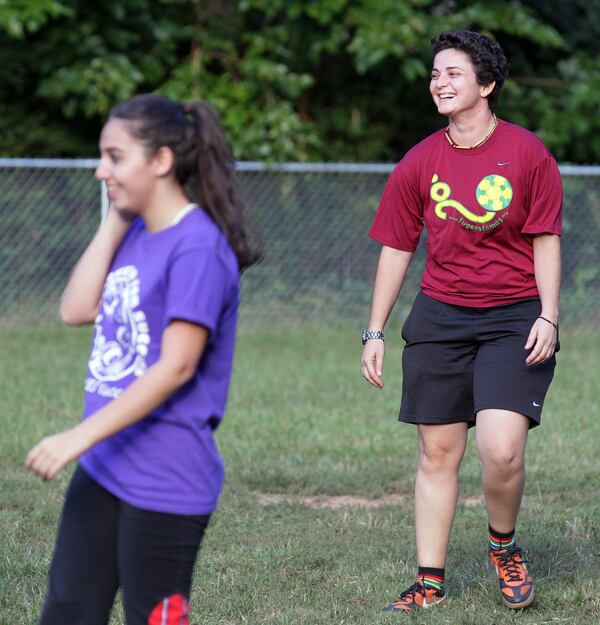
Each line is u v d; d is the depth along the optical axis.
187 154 9.73
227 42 50.28
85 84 45.75
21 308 43.09
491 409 14.26
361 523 19.58
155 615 9.77
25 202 42.88
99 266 10.45
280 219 43.84
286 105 48.22
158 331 9.67
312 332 43.25
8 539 18.22
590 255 44.91
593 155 54.06
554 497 21.38
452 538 18.48
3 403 29.97
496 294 14.62
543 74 54.81
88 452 10.02
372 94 53.12
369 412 29.67
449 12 52.72
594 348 41.41
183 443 9.69
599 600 15.32
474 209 14.37
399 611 14.94
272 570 16.81
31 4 43.47
